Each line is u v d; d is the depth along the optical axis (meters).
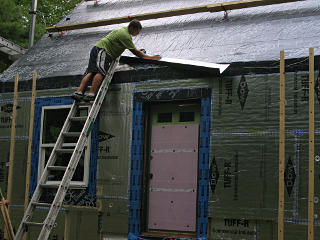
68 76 7.32
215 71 6.10
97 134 6.90
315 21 6.36
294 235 5.39
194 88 6.32
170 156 6.53
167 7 8.23
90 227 6.67
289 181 5.52
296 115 5.64
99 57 6.49
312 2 6.75
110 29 8.27
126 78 6.84
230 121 6.01
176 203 6.36
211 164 6.00
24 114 7.55
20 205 7.25
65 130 6.23
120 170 6.62
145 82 6.69
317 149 5.46
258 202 5.64
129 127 6.68
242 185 5.77
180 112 6.59
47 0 19.48
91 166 6.84
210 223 5.90
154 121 6.75
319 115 5.53
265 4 6.84
